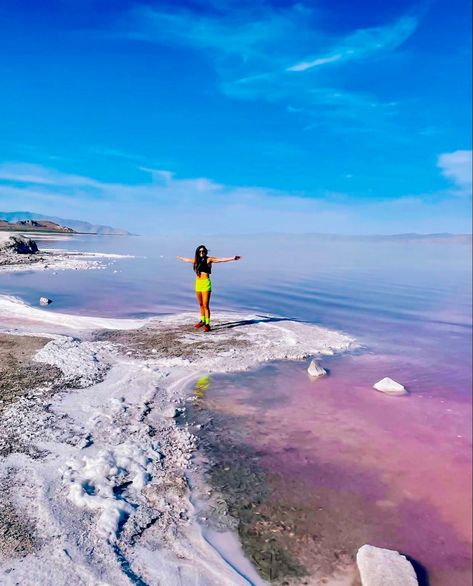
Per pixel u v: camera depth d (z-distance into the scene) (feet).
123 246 234.38
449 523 13.47
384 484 15.39
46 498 12.90
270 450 17.44
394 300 58.23
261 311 47.73
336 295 61.82
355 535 12.73
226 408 21.29
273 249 254.06
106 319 40.22
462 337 37.35
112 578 10.11
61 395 21.21
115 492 13.74
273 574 11.02
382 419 20.65
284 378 25.86
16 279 68.13
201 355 29.53
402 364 29.30
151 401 21.47
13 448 15.83
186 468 15.67
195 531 12.30
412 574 10.70
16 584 9.62
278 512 13.53
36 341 30.86
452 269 120.67
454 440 18.72
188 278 76.74
